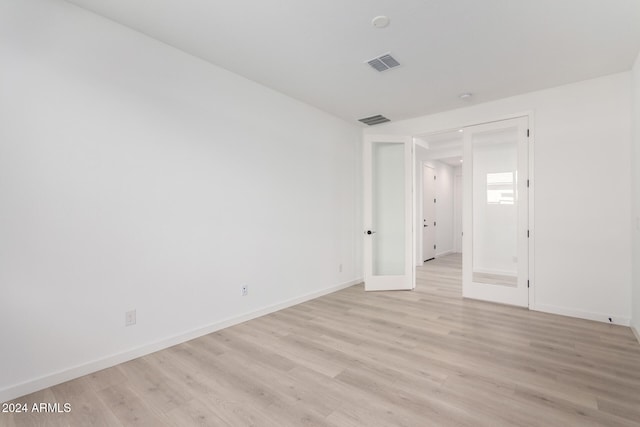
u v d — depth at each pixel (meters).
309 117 4.18
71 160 2.19
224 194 3.16
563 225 3.46
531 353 2.53
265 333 3.00
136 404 1.89
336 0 2.10
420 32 2.47
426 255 7.39
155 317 2.63
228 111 3.19
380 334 2.95
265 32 2.50
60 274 2.14
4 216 1.93
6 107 1.94
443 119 4.38
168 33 2.54
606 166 3.23
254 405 1.88
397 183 4.85
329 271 4.57
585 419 1.71
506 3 2.12
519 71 3.14
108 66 2.37
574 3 2.11
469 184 4.15
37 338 2.05
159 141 2.66
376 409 1.82
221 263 3.13
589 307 3.33
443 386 2.05
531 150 3.64
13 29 1.96
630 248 3.12
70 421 1.74
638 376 2.16
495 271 4.13
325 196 4.49
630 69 3.09
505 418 1.73
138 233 2.53
